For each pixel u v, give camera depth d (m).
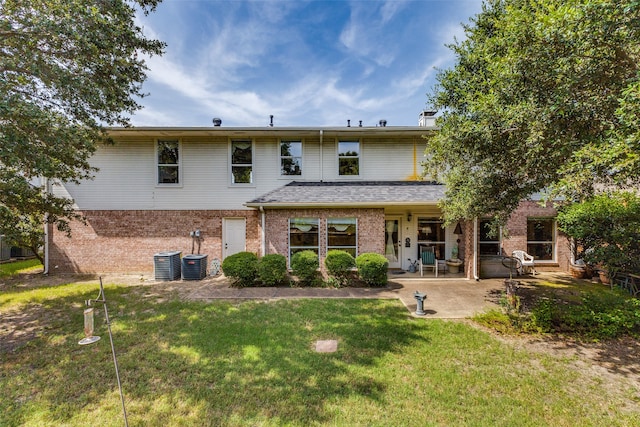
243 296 8.05
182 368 4.32
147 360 4.57
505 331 5.57
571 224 8.89
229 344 5.08
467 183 6.77
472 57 6.95
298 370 4.25
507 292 6.78
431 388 3.81
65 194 11.45
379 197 9.91
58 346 5.10
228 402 3.56
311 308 6.98
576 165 3.83
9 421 3.29
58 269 11.42
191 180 11.67
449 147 6.25
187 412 3.40
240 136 11.73
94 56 6.65
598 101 3.96
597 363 4.46
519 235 11.52
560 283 9.63
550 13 3.90
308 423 3.20
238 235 11.73
